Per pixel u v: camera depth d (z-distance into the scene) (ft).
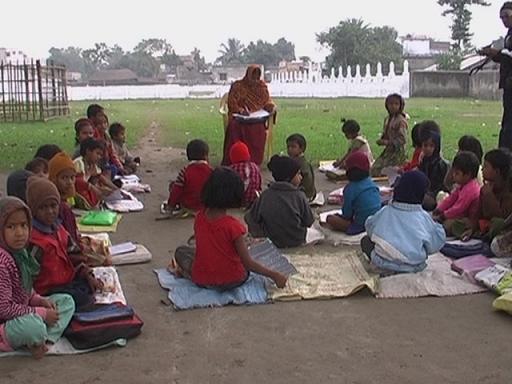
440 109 86.53
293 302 17.02
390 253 18.34
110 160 32.78
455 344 14.51
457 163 22.17
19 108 74.69
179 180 25.82
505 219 20.57
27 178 18.06
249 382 12.89
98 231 23.86
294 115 77.10
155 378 13.07
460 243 20.76
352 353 14.10
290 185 21.56
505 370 13.33
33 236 15.72
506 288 16.89
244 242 17.34
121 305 15.74
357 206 22.31
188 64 351.67
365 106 95.76
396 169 32.81
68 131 59.98
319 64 206.69
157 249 21.85
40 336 13.80
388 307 16.65
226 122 36.47
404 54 232.32
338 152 43.01
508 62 30.22
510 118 30.50
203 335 15.06
